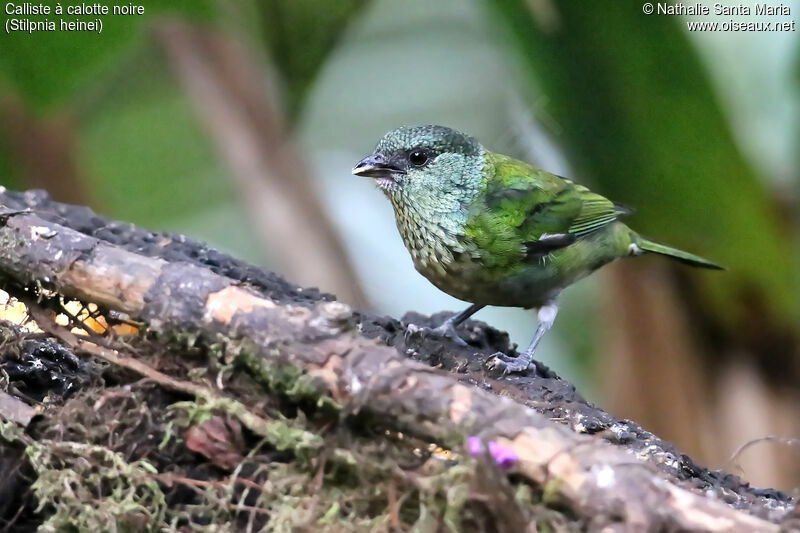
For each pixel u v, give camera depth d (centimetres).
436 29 1545
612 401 1141
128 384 600
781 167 1091
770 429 1084
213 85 1138
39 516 592
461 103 1525
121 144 1198
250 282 767
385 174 951
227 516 548
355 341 552
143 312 593
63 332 634
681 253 1043
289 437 536
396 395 527
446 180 936
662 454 630
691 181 1034
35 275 625
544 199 956
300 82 1179
